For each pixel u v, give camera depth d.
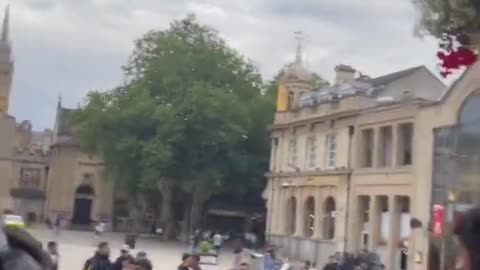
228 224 81.62
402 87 55.12
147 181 69.38
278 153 60.94
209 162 71.06
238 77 79.94
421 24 8.04
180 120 69.75
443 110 34.97
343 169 49.69
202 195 73.81
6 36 104.00
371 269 39.34
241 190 74.38
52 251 18.92
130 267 17.41
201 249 36.44
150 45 79.62
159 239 75.00
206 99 69.31
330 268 27.55
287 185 58.16
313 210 54.50
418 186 38.06
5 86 102.12
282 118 60.84
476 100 30.75
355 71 62.72
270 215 60.50
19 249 2.46
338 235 49.53
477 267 2.89
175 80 74.69
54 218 87.00
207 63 77.81
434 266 27.59
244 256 29.73
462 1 7.35
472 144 23.52
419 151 38.31
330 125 52.72
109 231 87.44
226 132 70.25
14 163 95.94
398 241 43.28
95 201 93.19
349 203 48.91
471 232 2.93
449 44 7.85
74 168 93.88
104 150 74.38
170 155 68.12
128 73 91.81
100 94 74.88
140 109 71.44
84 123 75.38
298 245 54.34
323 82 74.12
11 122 92.81
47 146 108.62
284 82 63.66
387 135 46.66
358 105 49.84
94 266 18.12
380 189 45.44
